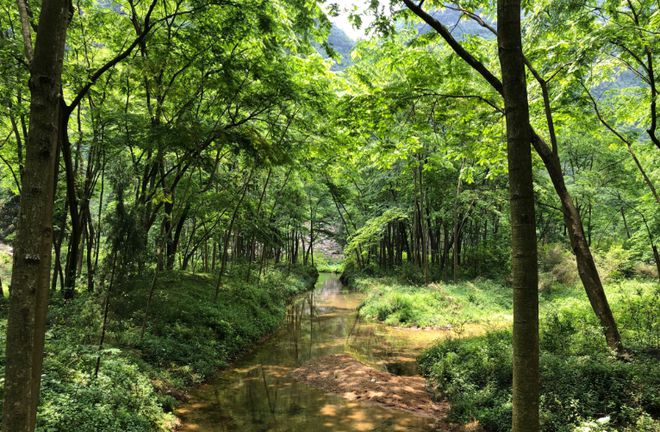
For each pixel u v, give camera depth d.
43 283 2.58
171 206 14.68
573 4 7.21
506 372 7.86
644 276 20.19
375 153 11.43
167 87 10.81
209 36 10.79
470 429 6.90
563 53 7.91
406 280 24.84
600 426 5.41
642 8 8.27
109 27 12.23
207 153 13.44
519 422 3.04
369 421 7.64
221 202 14.23
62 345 7.40
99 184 16.75
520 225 3.13
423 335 15.37
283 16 9.33
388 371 11.01
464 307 17.84
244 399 8.77
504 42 3.22
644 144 13.22
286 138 14.66
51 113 2.51
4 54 8.41
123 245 8.41
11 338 2.33
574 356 7.48
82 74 9.88
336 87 13.41
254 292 18.06
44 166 2.46
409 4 6.41
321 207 38.78
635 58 8.84
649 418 5.38
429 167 18.30
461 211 24.56
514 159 3.18
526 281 3.09
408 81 8.89
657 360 7.06
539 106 9.55
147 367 8.38
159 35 10.96
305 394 9.14
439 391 9.00
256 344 13.74
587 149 25.03
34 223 2.41
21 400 2.31
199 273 19.23
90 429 5.22
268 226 22.27
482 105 9.38
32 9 9.45
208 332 11.95
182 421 7.47
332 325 17.75
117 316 10.09
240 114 13.85
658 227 18.03
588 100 9.82
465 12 8.12
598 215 27.38
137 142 10.80
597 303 7.96
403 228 33.66
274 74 11.49
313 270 41.28
